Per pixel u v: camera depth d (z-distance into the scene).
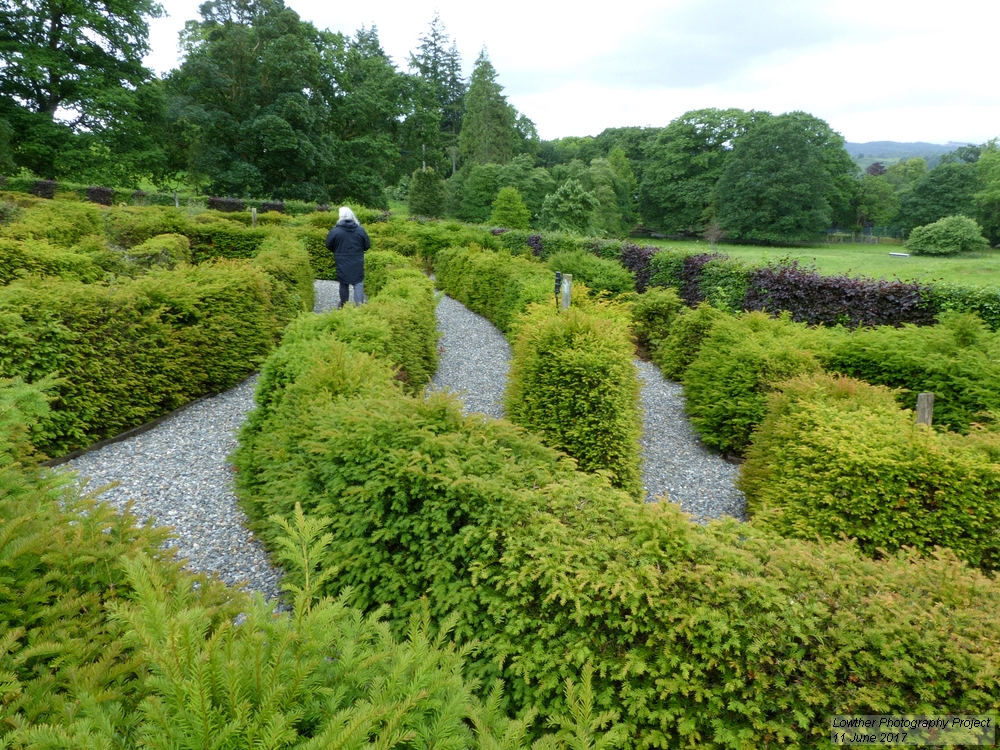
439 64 70.81
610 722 2.12
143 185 37.25
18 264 7.28
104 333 5.57
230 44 36.62
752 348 6.32
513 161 56.62
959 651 1.93
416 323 7.62
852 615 2.08
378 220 27.56
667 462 6.15
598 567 2.41
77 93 31.42
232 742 1.22
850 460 3.66
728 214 49.06
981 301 7.60
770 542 2.65
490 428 3.38
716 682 2.13
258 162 38.41
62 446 5.12
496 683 1.81
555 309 7.35
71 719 1.30
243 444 4.79
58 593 1.90
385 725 1.47
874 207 59.75
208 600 2.00
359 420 3.19
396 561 2.83
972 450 3.63
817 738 1.99
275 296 9.11
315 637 1.56
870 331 6.62
